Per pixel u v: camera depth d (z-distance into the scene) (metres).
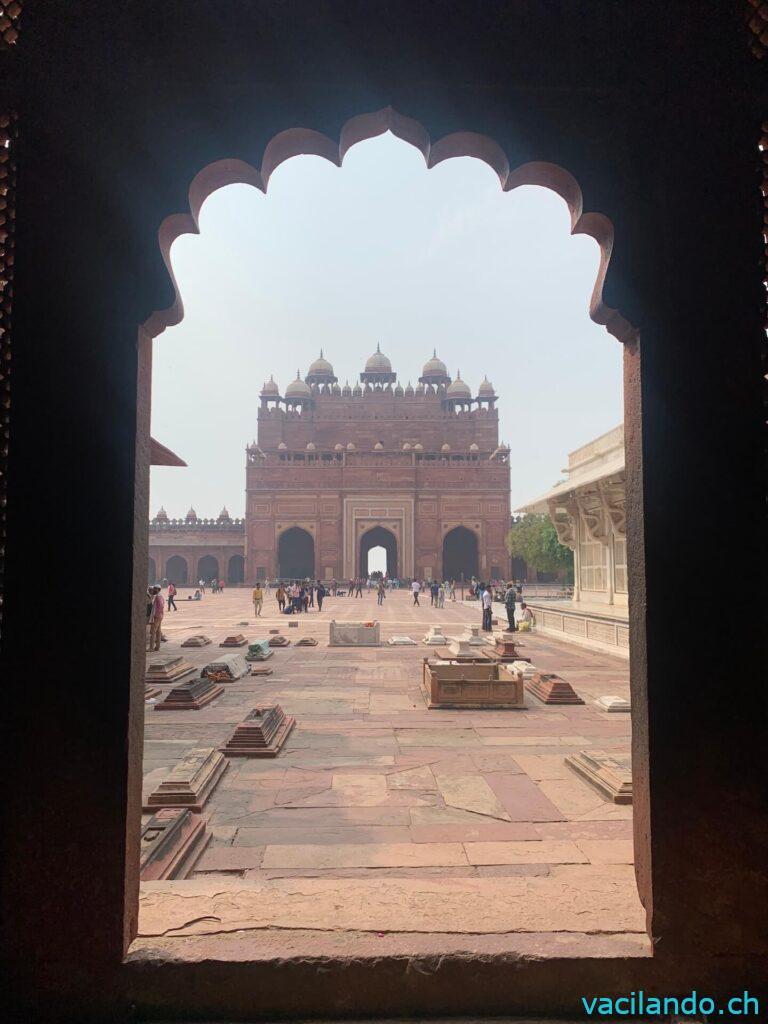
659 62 1.84
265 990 1.62
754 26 1.83
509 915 1.84
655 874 1.66
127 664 1.66
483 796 3.75
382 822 3.35
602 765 3.99
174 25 1.83
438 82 1.85
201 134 1.81
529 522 32.41
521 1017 1.62
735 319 1.79
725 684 1.70
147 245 1.76
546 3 1.87
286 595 21.97
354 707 6.19
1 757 1.62
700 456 1.76
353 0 1.87
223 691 7.00
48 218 1.74
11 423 1.70
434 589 24.89
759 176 1.81
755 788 1.67
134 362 1.73
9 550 1.67
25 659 1.65
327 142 1.91
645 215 1.81
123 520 1.69
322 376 49.19
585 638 11.00
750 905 1.64
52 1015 1.58
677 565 1.73
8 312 1.75
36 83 1.77
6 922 1.59
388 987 1.63
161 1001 1.60
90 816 1.62
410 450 40.06
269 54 1.84
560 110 1.84
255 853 2.96
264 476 39.88
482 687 6.13
